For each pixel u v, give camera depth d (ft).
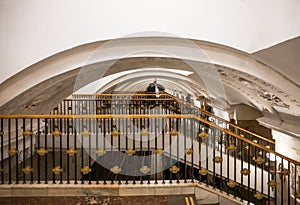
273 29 15.56
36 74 18.49
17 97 19.52
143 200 18.47
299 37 14.94
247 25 16.15
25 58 16.71
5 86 18.16
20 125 26.50
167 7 16.47
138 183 19.62
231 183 21.16
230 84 28.27
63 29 16.60
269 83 19.71
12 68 16.74
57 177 30.91
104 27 16.61
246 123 41.45
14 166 26.23
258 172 29.99
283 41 15.28
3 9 16.42
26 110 25.41
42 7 16.47
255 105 32.12
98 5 16.49
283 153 29.89
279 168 29.66
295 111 23.21
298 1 14.85
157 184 19.44
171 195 19.24
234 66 18.95
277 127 28.22
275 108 26.37
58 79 21.20
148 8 16.51
